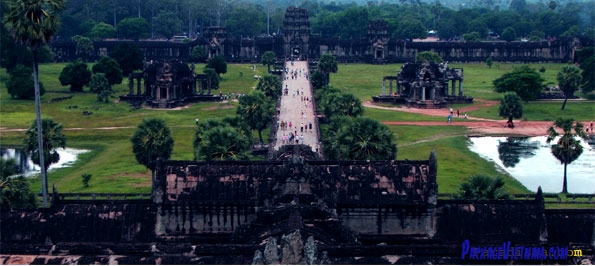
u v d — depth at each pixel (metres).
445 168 148.00
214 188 78.56
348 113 171.75
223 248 61.28
